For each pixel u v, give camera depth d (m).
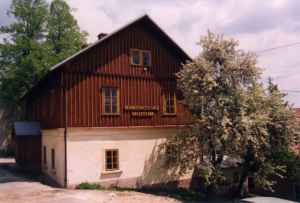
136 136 21.77
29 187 18.88
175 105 23.83
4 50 36.31
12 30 36.94
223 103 20.62
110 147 20.64
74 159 19.38
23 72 35.22
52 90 21.84
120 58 21.77
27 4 37.72
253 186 27.55
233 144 19.95
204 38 22.05
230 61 21.45
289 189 25.66
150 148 22.28
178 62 24.59
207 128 20.59
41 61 35.00
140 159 21.75
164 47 23.97
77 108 19.77
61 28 38.47
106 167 20.42
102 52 21.05
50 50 36.34
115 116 21.06
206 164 20.31
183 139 21.41
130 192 19.28
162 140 22.89
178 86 22.41
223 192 24.48
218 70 21.62
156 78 23.22
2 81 36.38
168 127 23.25
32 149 24.44
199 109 21.56
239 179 24.00
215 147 20.69
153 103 22.81
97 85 20.64
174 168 23.12
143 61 22.80
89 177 19.75
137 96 22.16
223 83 21.45
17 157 25.92
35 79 35.66
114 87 21.25
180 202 18.25
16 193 17.19
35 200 15.63
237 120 20.02
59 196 16.62
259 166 22.16
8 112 39.50
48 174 22.36
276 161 23.31
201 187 24.20
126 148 21.27
